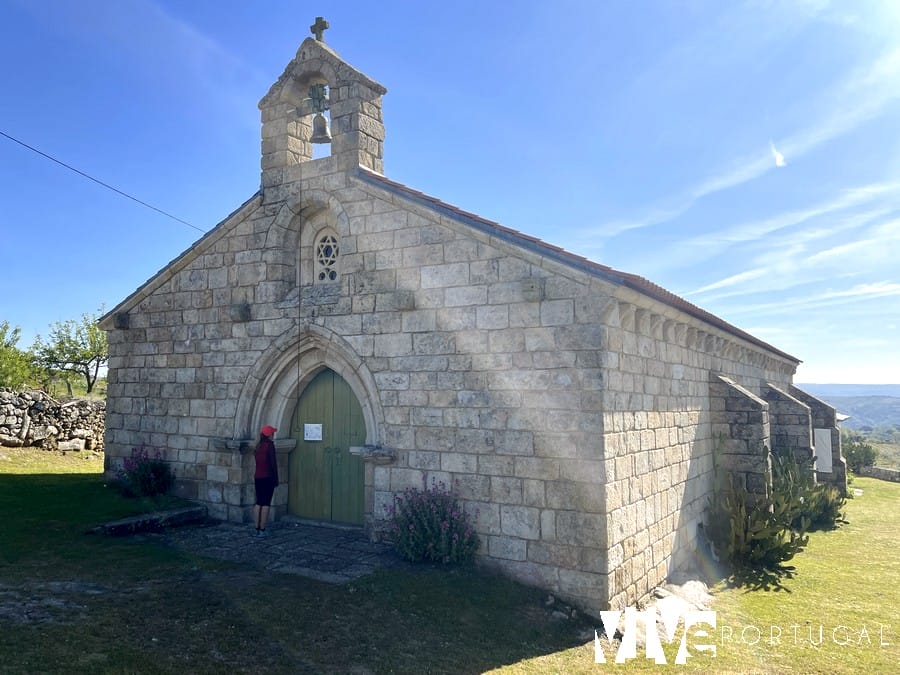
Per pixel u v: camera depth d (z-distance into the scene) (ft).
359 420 33.55
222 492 35.42
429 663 19.22
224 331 36.42
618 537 25.40
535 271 26.68
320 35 35.50
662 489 30.89
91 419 57.21
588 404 25.02
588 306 25.36
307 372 34.60
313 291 33.71
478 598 24.04
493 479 26.91
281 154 35.35
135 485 37.22
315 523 33.86
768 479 37.76
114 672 16.21
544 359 26.16
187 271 38.29
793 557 38.40
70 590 21.76
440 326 28.96
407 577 25.03
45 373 100.27
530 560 25.73
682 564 33.12
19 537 27.81
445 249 29.12
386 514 29.76
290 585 23.79
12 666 15.87
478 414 27.58
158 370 39.06
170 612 20.51
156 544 29.14
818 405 62.34
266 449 32.19
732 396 39.17
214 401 36.42
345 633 20.29
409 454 29.27
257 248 35.60
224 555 27.84
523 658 20.67
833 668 22.52
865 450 89.76
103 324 41.47
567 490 25.20
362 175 31.94
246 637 19.24
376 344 30.76
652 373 30.63
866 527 49.26
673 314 30.99
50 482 40.50
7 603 20.01
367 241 31.53
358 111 32.78
